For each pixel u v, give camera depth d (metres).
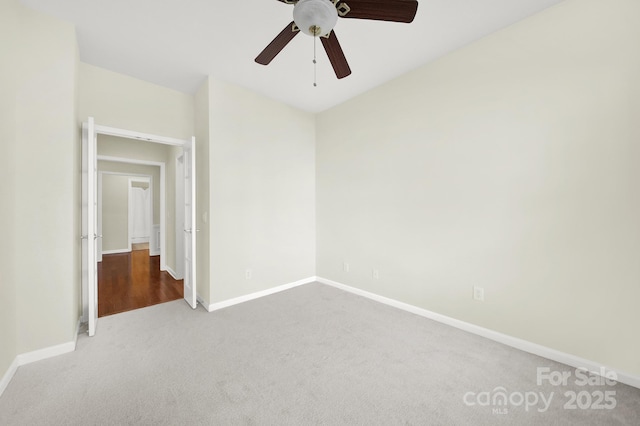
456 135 2.40
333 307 2.94
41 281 1.90
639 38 1.58
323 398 1.54
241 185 3.09
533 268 1.99
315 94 3.28
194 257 2.88
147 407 1.46
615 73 1.66
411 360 1.93
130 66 2.61
